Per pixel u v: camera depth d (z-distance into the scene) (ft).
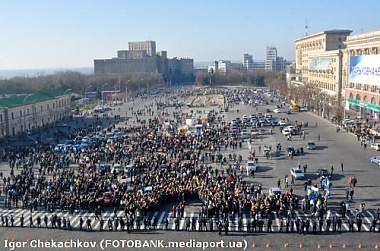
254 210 183.11
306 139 380.99
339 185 234.99
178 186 218.59
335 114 504.84
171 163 270.46
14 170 288.30
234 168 275.59
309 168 276.62
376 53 470.80
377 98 447.01
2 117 433.48
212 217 183.52
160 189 213.05
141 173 254.47
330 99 571.28
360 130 388.37
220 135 388.57
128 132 425.69
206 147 340.18
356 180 236.22
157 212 197.77
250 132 415.44
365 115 483.10
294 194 221.46
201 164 289.33
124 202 200.85
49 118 539.70
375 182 238.89
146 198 199.62
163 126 460.96
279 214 187.73
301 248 154.92
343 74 583.99
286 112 591.37
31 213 200.23
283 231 172.14
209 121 488.02
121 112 643.04
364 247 154.61
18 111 465.06
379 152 319.68
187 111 628.28
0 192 232.94
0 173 270.87
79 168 270.87
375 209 194.80
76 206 203.72
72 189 221.05
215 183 222.07
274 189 215.92
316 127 448.24
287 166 284.61
